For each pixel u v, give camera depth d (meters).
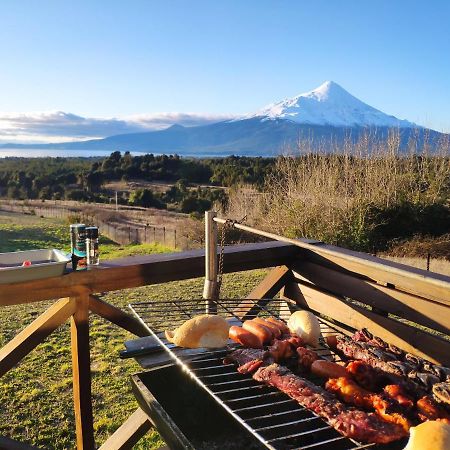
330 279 2.81
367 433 1.37
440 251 14.25
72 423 3.77
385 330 2.46
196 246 17.23
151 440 3.43
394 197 15.41
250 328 2.09
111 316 2.62
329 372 1.76
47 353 5.22
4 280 2.27
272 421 1.73
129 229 22.92
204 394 2.04
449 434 1.25
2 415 3.90
